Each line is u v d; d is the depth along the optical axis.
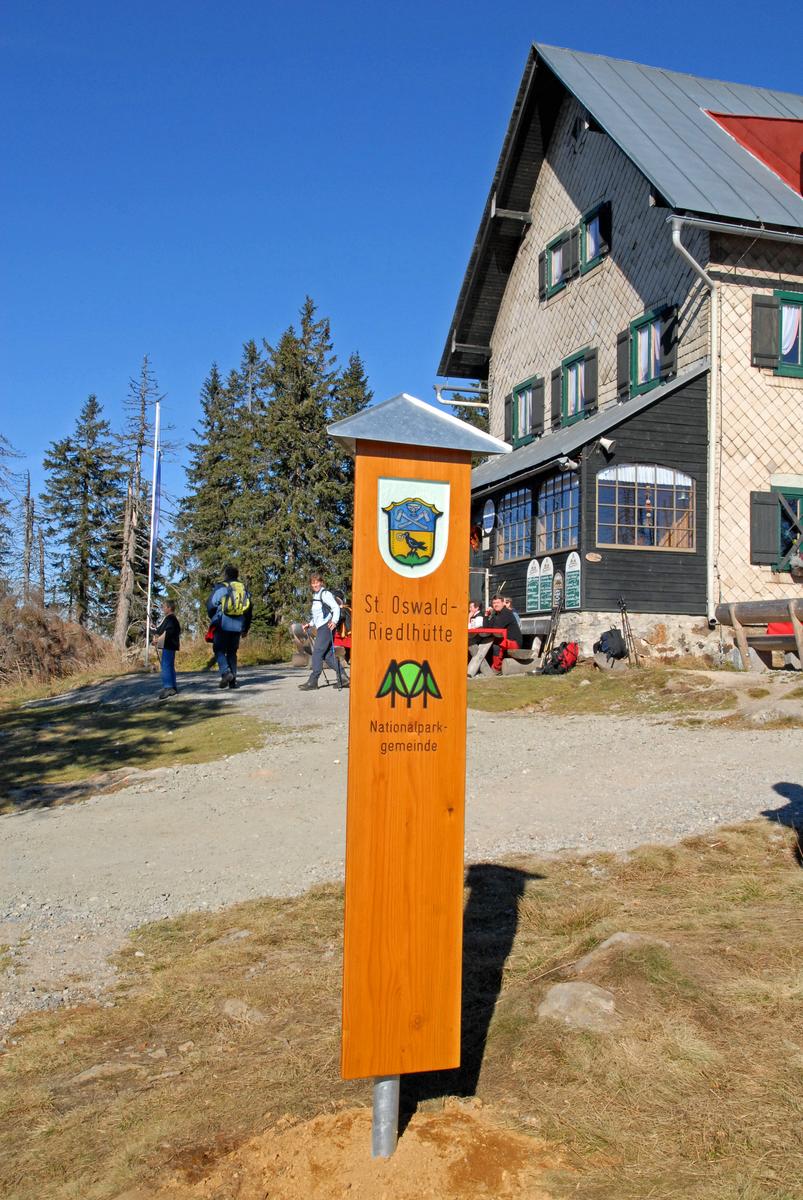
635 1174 3.07
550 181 25.06
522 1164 3.18
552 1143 3.28
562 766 9.95
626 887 6.02
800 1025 3.84
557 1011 4.05
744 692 13.15
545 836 7.34
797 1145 3.13
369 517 3.32
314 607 16.89
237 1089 3.94
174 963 5.48
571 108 24.05
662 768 9.55
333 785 9.87
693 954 4.49
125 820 8.98
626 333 21.69
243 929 5.91
